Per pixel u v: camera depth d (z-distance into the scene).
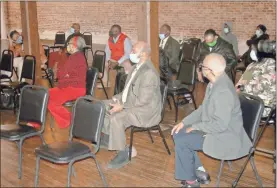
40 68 7.20
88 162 3.89
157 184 3.42
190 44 7.08
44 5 13.56
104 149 4.21
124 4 11.35
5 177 3.56
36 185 3.18
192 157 3.21
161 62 6.07
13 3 12.75
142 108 3.70
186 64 5.31
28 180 3.50
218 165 3.81
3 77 6.11
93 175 3.61
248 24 8.98
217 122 2.99
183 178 3.21
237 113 3.08
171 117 5.36
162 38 6.29
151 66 3.81
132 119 3.69
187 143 3.16
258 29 6.92
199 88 7.01
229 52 5.65
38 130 3.57
